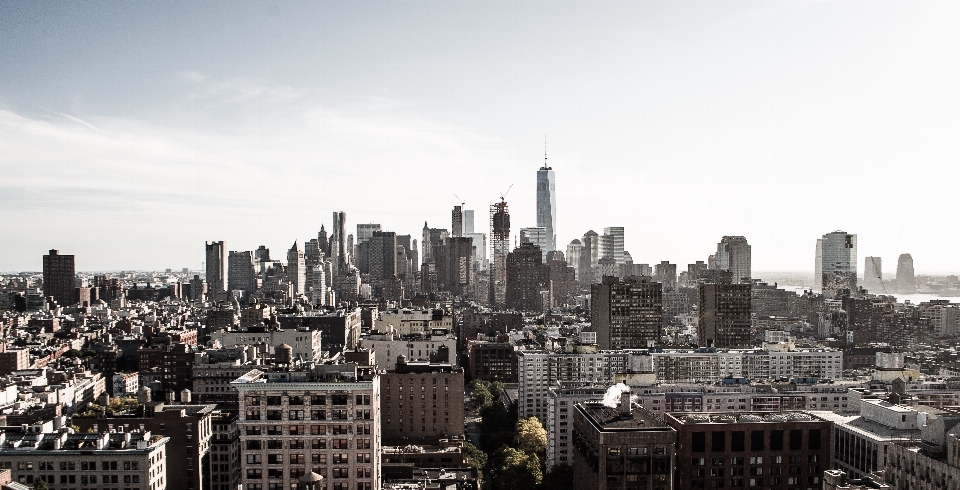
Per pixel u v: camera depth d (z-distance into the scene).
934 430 188.88
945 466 179.62
